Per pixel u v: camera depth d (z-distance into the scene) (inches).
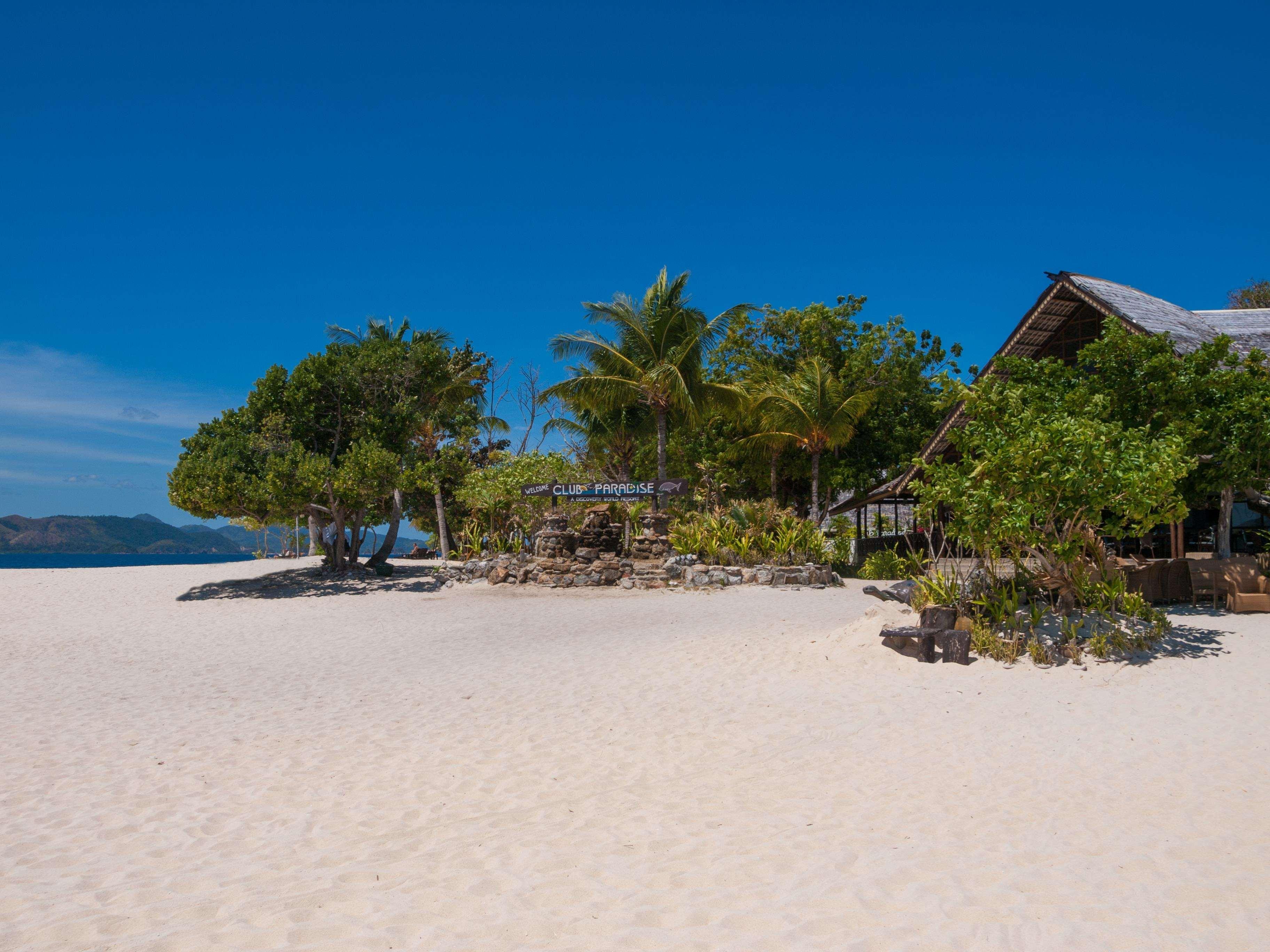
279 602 828.6
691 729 309.4
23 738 315.3
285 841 205.5
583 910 160.9
